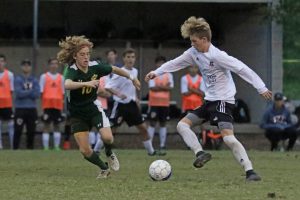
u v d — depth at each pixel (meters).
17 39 66.81
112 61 45.78
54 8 67.19
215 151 45.56
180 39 68.38
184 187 22.70
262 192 21.45
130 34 68.06
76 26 67.69
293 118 57.03
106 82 39.69
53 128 50.69
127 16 68.25
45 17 67.25
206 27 24.91
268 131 49.69
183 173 28.25
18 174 27.62
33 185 23.44
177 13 68.38
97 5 67.81
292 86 61.69
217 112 25.03
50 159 36.25
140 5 68.06
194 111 25.70
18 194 21.06
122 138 56.94
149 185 23.31
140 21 68.25
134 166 31.78
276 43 60.84
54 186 23.09
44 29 67.12
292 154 42.19
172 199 19.80
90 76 25.88
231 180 25.12
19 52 67.00
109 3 67.81
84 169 30.11
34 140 55.59
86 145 26.02
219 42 67.81
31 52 67.19
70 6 67.38
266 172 28.97
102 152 42.81
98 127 26.42
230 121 25.03
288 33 61.31
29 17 67.06
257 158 38.06
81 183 24.00
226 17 67.25
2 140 56.38
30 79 49.62
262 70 62.81
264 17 60.88
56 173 28.19
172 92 66.81
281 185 23.50
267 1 59.66
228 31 67.00
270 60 60.72
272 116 49.84
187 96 51.50
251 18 63.47
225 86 25.09
